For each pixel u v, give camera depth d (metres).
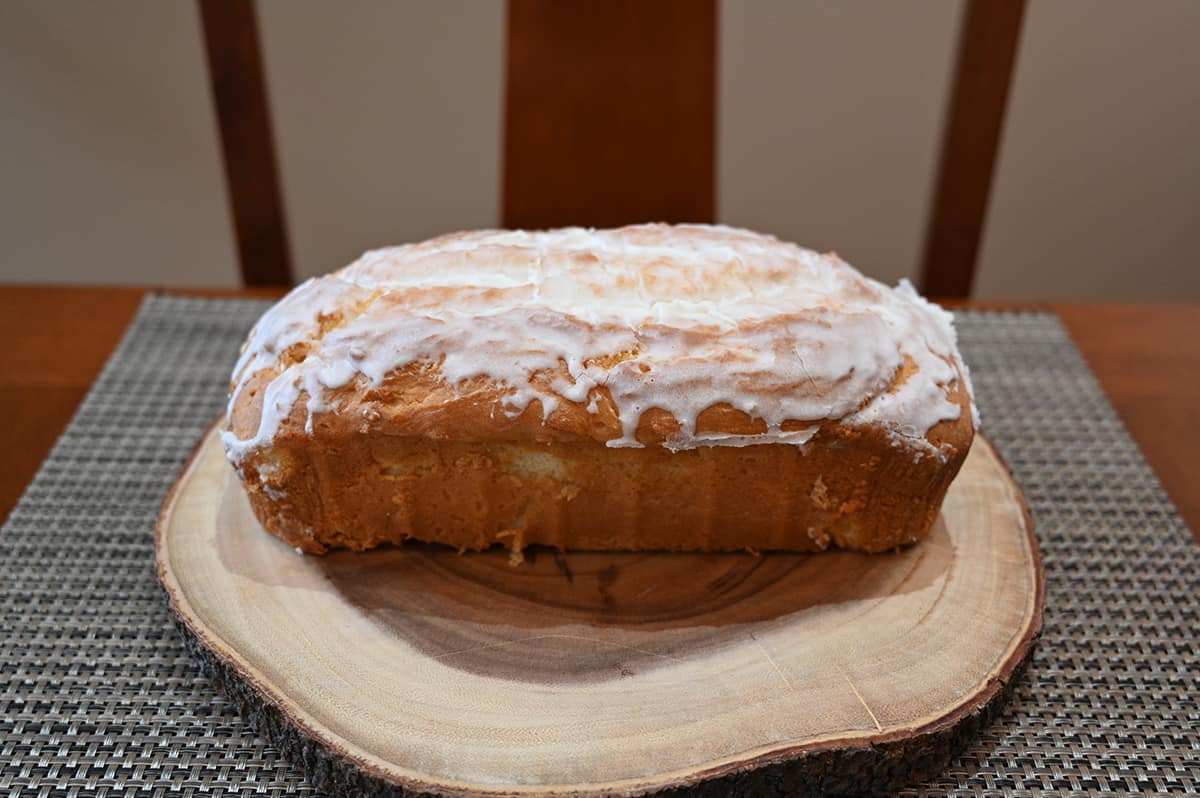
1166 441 0.54
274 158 0.64
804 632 0.44
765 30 0.79
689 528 0.46
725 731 0.41
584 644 0.44
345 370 0.44
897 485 0.45
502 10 0.78
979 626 0.44
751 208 0.91
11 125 0.83
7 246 0.91
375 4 0.78
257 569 0.46
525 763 0.40
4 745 0.42
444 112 0.85
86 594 0.47
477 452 0.45
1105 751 0.43
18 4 0.77
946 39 0.79
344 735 0.41
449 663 0.43
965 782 0.42
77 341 0.58
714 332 0.45
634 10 0.61
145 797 0.41
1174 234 0.90
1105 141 0.85
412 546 0.47
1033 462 0.53
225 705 0.43
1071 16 0.78
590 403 0.44
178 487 0.49
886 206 0.90
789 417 0.44
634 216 0.65
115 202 0.89
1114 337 0.60
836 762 0.40
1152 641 0.46
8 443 0.53
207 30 0.60
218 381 0.56
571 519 0.46
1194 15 0.77
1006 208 0.90
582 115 0.63
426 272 0.47
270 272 0.67
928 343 0.47
